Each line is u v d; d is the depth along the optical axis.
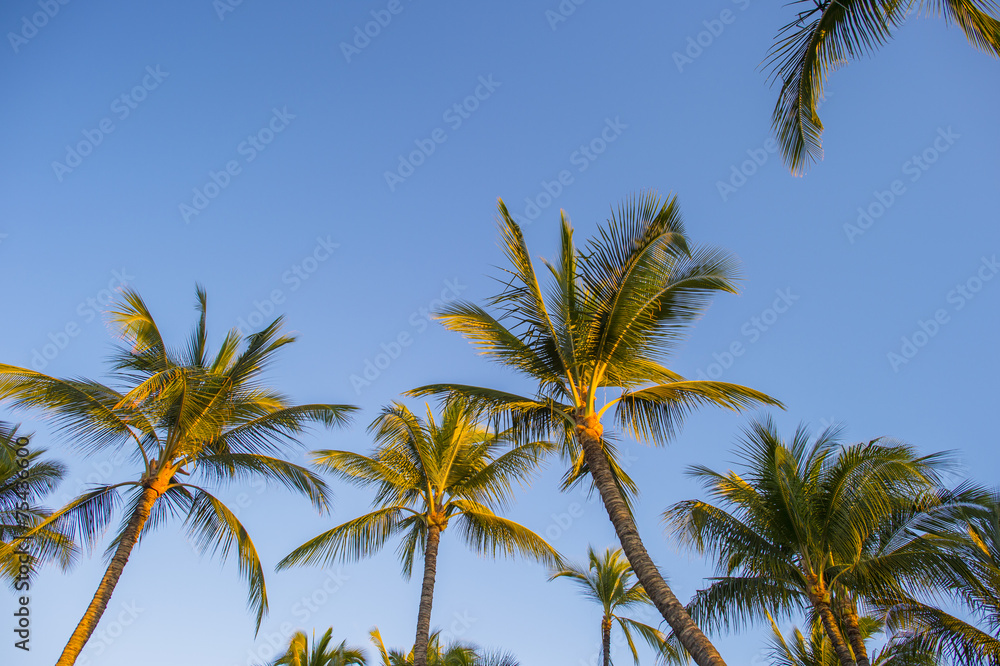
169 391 14.63
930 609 15.64
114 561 13.88
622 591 25.36
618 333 12.75
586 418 12.39
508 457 19.00
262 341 16.52
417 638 16.64
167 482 15.33
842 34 8.57
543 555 18.59
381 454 19.53
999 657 14.60
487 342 13.34
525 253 13.26
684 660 18.00
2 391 13.96
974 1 7.74
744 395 12.27
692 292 12.52
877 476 14.31
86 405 14.82
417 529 19.62
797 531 15.23
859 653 14.11
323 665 26.11
